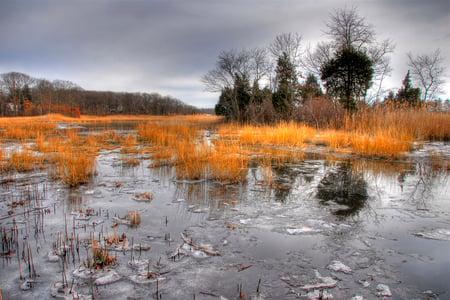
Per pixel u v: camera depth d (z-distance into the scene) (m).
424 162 8.00
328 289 2.45
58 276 2.65
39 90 64.19
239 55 28.48
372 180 6.12
